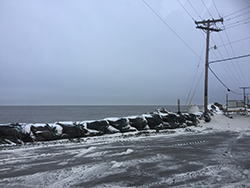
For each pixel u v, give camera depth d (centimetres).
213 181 498
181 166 617
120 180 502
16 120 4028
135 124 1380
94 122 1226
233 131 1515
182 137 1190
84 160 679
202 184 479
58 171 568
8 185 473
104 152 791
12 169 587
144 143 984
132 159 691
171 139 1111
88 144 954
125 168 594
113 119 1327
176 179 510
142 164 634
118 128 1301
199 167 609
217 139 1134
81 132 1150
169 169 588
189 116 1836
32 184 478
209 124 1947
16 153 779
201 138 1159
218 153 789
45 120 3997
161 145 938
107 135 1212
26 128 1020
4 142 931
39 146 907
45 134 1036
